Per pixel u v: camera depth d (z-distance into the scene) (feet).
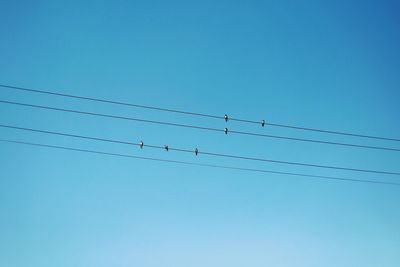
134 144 85.30
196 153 87.40
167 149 85.76
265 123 85.51
